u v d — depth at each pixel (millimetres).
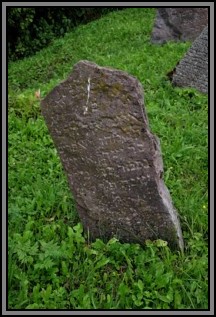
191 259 3457
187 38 9016
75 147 3426
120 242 3590
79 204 3600
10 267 3203
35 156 4918
